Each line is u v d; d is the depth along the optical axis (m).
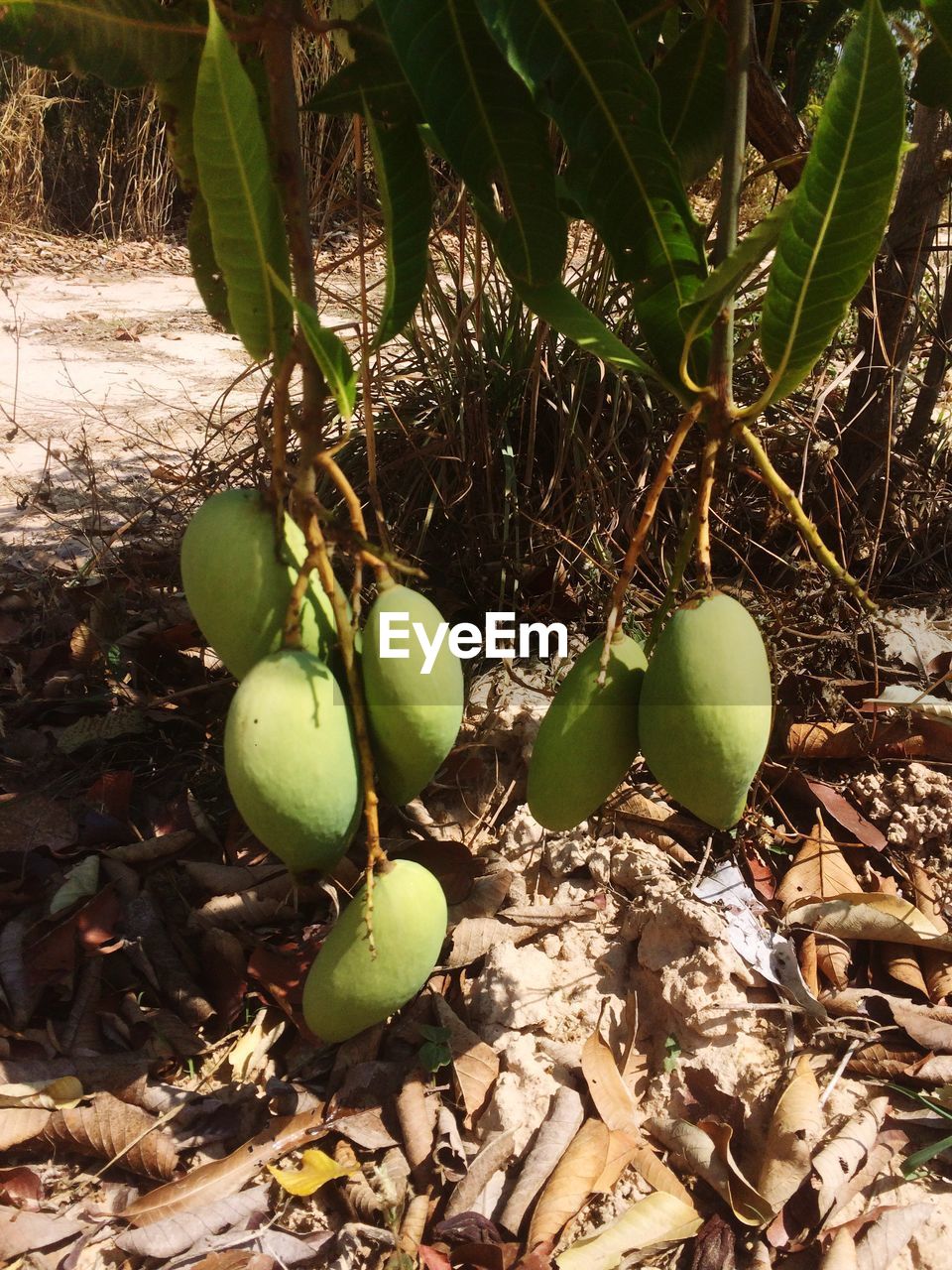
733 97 0.49
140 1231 0.60
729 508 1.07
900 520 1.13
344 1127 0.66
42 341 2.43
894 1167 0.66
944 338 1.17
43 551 1.36
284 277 0.48
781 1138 0.65
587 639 1.04
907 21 0.80
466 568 1.07
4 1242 0.59
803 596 0.98
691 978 0.74
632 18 0.67
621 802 0.87
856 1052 0.72
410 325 1.13
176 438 1.78
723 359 0.49
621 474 1.05
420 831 0.88
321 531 0.50
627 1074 0.72
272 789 0.46
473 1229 0.61
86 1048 0.72
